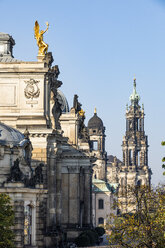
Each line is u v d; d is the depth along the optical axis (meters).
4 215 90.19
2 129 117.44
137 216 88.75
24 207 110.75
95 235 165.25
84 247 145.38
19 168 109.44
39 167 120.38
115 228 87.06
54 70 150.50
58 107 147.12
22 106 136.25
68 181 171.00
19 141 116.62
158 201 88.44
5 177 111.00
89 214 177.75
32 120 135.00
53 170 135.62
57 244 132.50
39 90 136.25
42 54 138.38
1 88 136.88
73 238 165.75
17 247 105.94
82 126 190.75
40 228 117.94
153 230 84.06
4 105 136.62
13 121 135.62
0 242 87.38
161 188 91.25
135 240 85.38
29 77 136.62
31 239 115.19
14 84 137.00
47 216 134.62
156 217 85.19
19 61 139.62
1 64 136.62
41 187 118.56
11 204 107.00
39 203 117.25
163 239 82.62
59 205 141.88
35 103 136.00
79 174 171.25
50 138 134.88
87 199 176.38
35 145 133.38
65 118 179.50
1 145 110.94
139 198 90.62
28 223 114.19
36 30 139.00
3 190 106.94
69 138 179.38
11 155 112.88
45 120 135.00
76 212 169.62
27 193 111.62
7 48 154.00
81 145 189.38
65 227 168.88
